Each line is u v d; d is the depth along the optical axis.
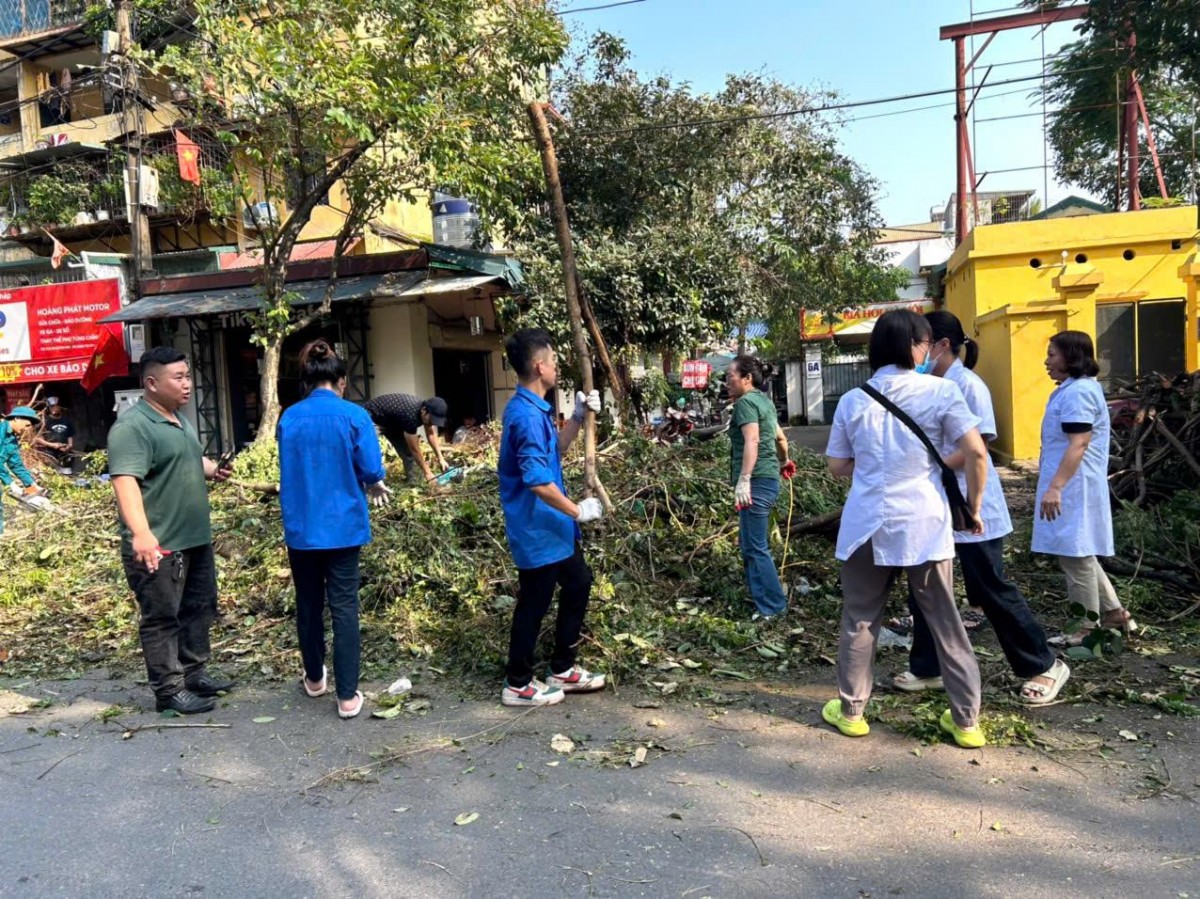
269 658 4.96
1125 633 4.64
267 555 6.28
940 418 3.38
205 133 15.29
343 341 14.00
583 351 5.12
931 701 3.88
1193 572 5.27
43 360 15.65
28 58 16.64
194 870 2.79
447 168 10.13
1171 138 18.61
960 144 17.42
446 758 3.57
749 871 2.66
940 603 3.42
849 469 3.63
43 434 14.42
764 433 5.14
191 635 4.32
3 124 20.09
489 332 15.79
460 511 5.99
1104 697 3.88
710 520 6.12
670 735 3.70
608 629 4.76
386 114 9.67
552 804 3.13
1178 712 3.69
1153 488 6.73
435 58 10.47
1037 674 3.80
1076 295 11.35
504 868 2.72
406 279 12.80
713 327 12.74
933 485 3.40
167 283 14.41
